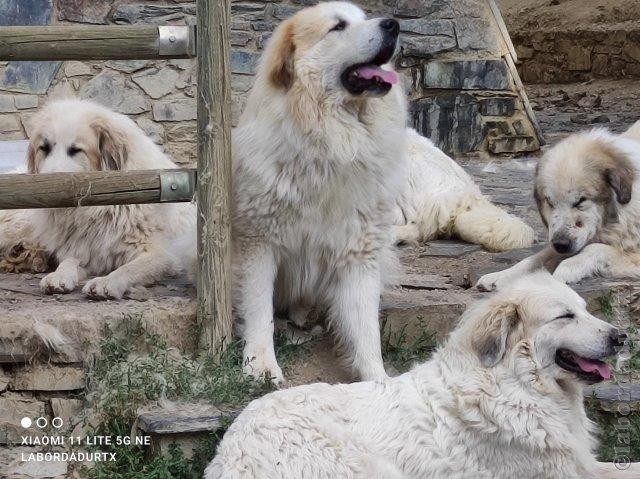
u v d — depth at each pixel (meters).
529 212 7.37
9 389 5.32
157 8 8.03
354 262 5.47
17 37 5.32
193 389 5.25
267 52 5.45
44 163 5.81
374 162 5.40
